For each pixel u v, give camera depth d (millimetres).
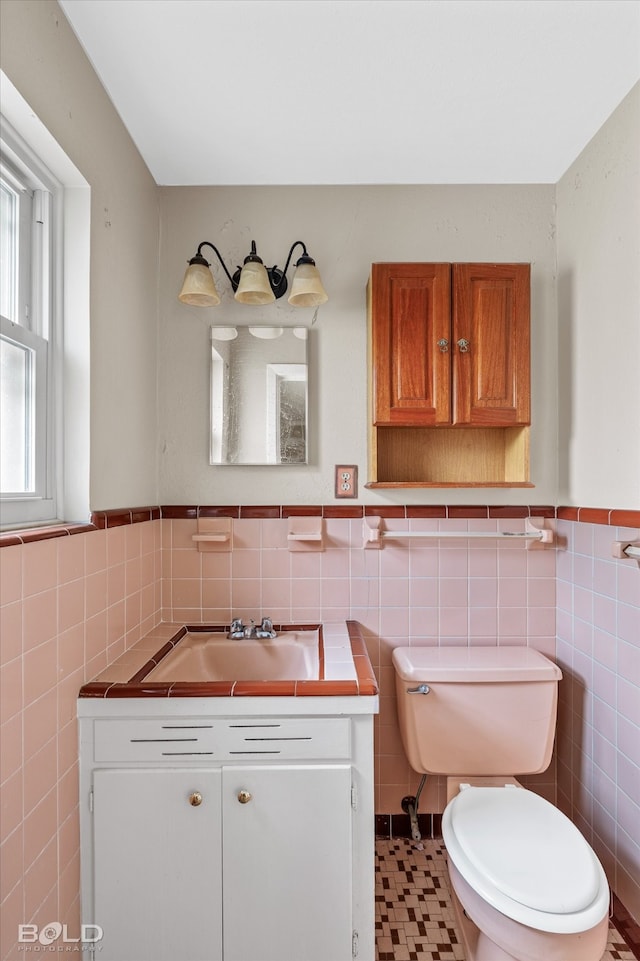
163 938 1213
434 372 1627
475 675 1549
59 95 1134
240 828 1223
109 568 1379
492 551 1813
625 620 1422
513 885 1085
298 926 1222
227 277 1819
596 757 1563
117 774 1219
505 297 1631
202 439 1816
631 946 1345
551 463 1829
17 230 1156
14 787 959
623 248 1451
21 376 1149
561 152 1668
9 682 944
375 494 1814
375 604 1807
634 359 1405
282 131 1554
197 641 1669
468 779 1581
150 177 1740
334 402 1820
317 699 1235
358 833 1240
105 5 1140
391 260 1825
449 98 1424
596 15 1174
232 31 1210
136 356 1611
